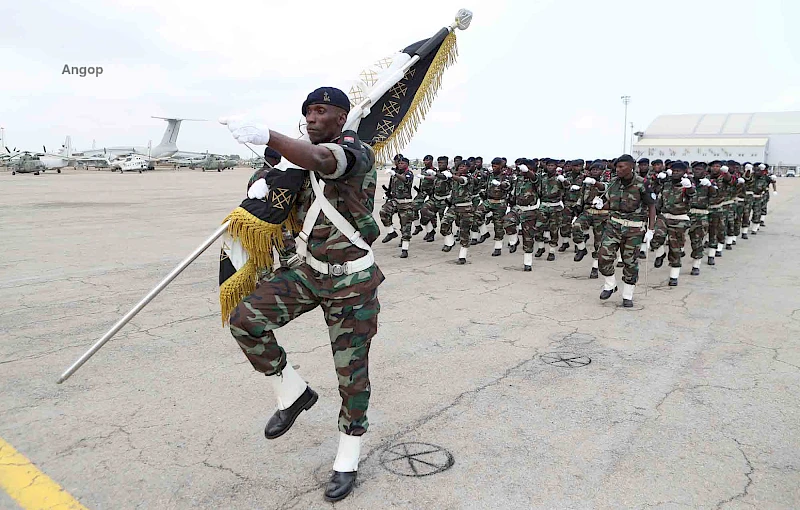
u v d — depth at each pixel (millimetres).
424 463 3361
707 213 9336
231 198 23859
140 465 3309
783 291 8195
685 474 3258
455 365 5004
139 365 4867
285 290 3004
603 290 7523
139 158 58594
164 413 3977
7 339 5496
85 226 14195
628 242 7113
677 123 78125
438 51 4422
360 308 3039
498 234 11148
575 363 5098
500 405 4180
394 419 3934
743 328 6266
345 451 3080
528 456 3451
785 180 52406
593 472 3271
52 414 3949
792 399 4320
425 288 8141
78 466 3293
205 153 76188
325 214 2928
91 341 5457
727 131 74000
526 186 9445
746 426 3867
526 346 5566
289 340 5574
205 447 3521
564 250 12148
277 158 3207
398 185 10766
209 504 2945
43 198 22906
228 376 4645
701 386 4578
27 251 10523
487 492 3066
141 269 8977
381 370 4859
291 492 3059
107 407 4062
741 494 3059
